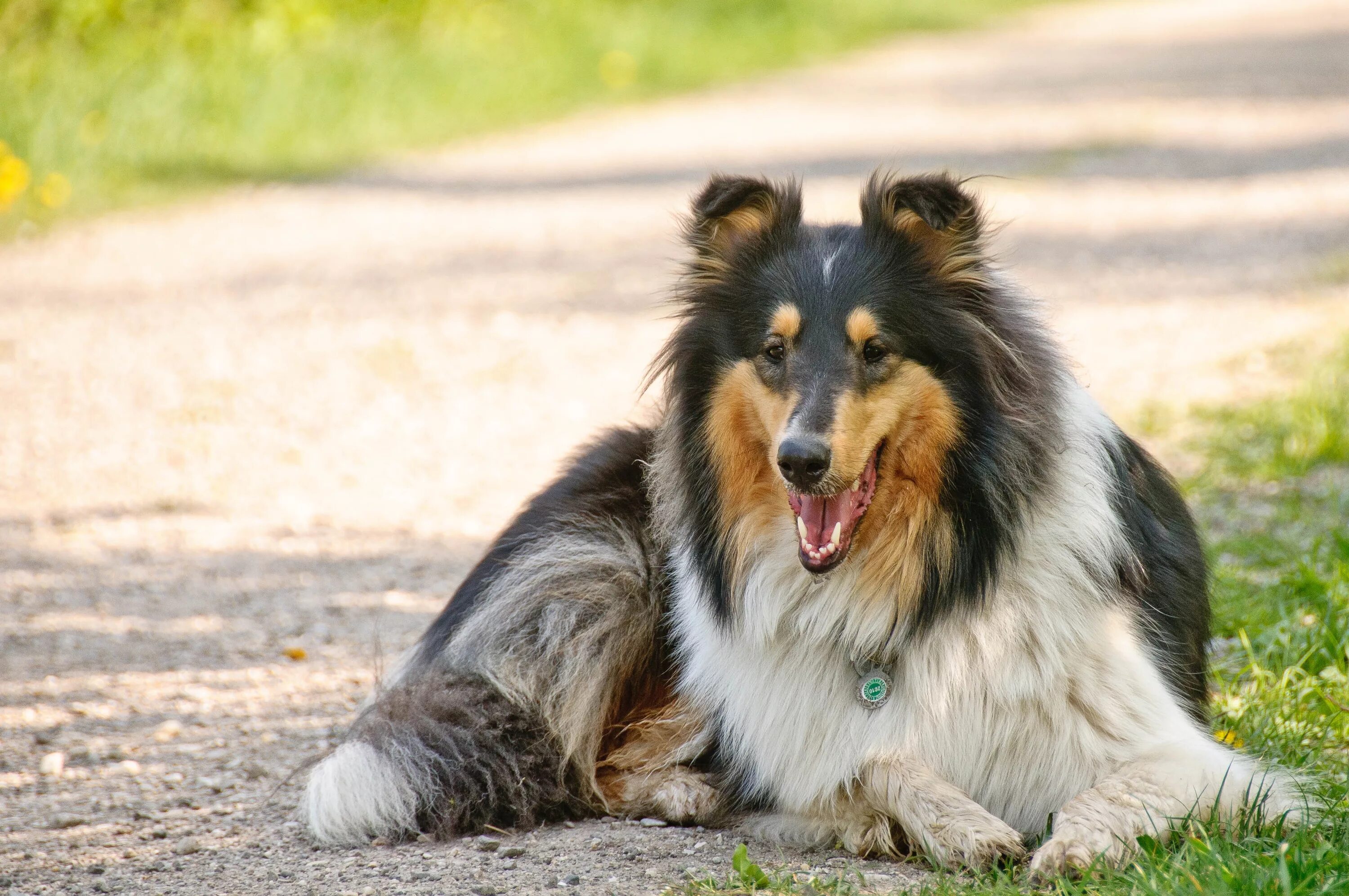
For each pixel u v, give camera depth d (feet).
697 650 23.12
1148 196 74.49
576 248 68.54
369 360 53.21
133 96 84.69
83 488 41.52
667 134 95.25
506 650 24.34
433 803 22.26
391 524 39.17
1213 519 34.91
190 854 21.53
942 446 20.86
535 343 55.16
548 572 25.12
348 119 92.22
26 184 70.23
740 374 21.67
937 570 20.97
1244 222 67.41
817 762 21.50
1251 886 17.49
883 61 127.75
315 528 38.91
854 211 68.74
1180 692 22.26
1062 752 20.74
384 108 94.89
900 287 20.97
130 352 53.72
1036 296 23.04
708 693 22.98
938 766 21.07
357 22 107.34
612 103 105.60
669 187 79.56
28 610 33.35
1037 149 87.25
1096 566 21.08
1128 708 20.65
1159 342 50.29
